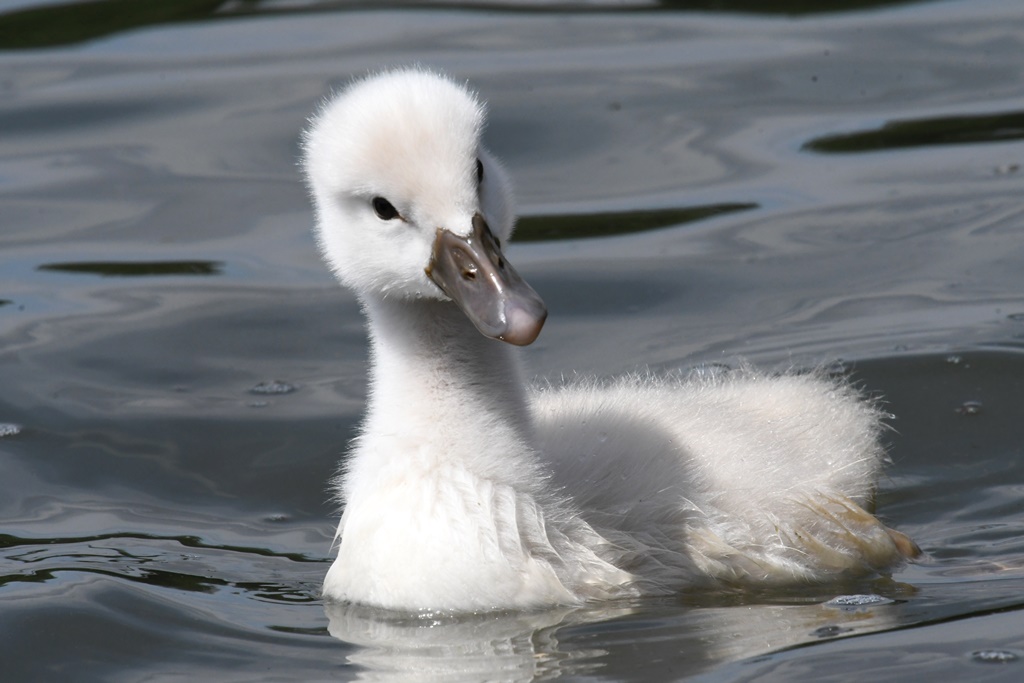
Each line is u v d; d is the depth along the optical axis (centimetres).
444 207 934
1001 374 1289
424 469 958
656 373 1295
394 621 934
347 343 1414
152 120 1866
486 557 927
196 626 933
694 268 1497
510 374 995
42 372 1350
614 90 1875
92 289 1512
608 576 951
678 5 2184
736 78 1906
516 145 1753
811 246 1523
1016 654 819
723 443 1074
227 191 1706
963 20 2062
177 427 1267
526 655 864
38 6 2250
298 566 1052
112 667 873
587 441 1048
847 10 2128
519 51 2006
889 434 1227
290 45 2070
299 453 1230
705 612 926
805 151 1720
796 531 1010
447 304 983
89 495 1165
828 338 1348
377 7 2233
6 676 863
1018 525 1082
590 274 1495
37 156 1789
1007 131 1736
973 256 1475
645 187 1661
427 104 955
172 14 2220
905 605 923
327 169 986
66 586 989
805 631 879
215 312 1462
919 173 1659
